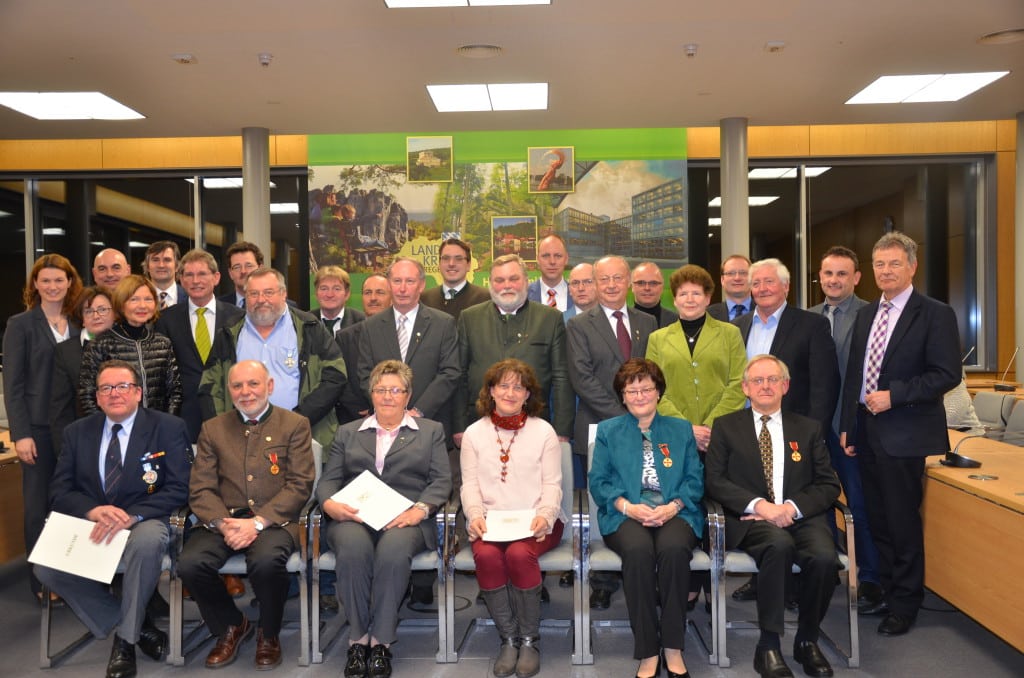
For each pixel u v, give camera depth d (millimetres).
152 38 5727
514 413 3826
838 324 4531
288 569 3604
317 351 4270
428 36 5754
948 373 3674
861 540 4227
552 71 6543
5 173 9609
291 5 5188
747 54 6191
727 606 4348
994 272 9477
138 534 3559
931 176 9609
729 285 5215
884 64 6457
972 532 3553
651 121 8156
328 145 8820
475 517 3648
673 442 3754
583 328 4297
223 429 3842
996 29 5719
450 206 8820
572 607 4359
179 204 9633
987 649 3680
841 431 4094
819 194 9625
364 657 3518
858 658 3502
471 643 3869
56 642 3953
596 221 8781
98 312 4238
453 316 5062
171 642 3623
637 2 5199
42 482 4379
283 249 9508
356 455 3850
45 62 6195
